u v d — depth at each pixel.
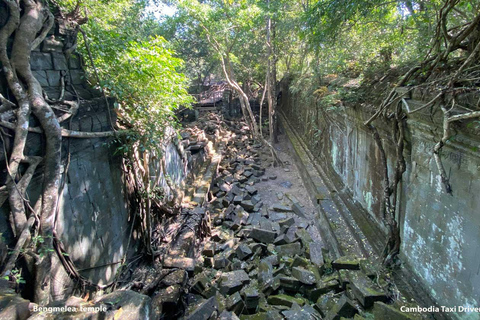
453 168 3.18
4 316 2.16
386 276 4.39
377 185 5.30
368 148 5.72
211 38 12.88
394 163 4.55
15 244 2.86
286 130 15.97
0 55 2.86
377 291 4.11
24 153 2.98
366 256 5.07
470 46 3.57
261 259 5.91
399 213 4.55
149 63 4.80
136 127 4.76
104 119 4.16
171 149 7.68
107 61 4.41
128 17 8.40
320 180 9.16
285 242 6.38
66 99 3.57
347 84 6.91
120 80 4.55
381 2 4.80
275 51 14.90
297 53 14.68
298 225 7.26
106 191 4.29
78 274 3.58
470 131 2.76
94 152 4.01
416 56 5.49
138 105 4.83
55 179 3.18
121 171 4.75
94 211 4.00
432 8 5.10
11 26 2.91
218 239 6.83
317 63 9.27
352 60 7.84
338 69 8.30
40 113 3.05
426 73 3.99
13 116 2.89
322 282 4.82
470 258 2.97
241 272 5.14
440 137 3.29
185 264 5.02
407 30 6.21
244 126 18.09
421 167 3.84
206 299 4.57
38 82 3.15
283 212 8.45
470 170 2.93
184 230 6.25
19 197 2.85
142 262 5.17
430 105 3.30
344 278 4.59
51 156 3.15
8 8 2.91
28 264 2.92
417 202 3.98
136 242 5.20
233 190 9.41
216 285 5.02
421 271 3.95
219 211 8.40
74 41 3.76
